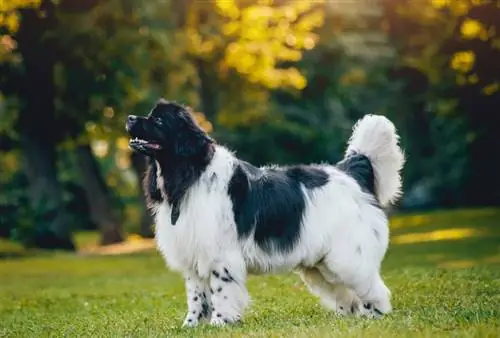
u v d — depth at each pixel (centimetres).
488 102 3684
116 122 3184
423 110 4841
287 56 3278
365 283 1017
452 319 911
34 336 1087
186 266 1013
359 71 4262
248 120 3759
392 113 4984
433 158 5112
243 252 988
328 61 4216
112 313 1300
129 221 5288
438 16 3173
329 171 1043
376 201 1050
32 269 2486
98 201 3669
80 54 2911
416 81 4497
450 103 3778
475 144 4759
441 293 1270
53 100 3111
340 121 4738
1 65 2978
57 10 2847
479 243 2630
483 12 2578
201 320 1030
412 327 862
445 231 3259
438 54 3189
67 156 4822
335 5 3919
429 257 2248
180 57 3175
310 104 4697
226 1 3066
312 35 3309
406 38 3966
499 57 2894
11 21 2684
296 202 1002
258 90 3525
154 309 1320
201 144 982
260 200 991
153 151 980
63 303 1541
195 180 980
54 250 3225
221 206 976
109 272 2309
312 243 1003
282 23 3216
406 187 5203
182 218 983
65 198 4903
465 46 2978
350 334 820
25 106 3131
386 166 1064
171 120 980
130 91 3086
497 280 1409
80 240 4369
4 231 3944
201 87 3588
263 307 1221
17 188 4316
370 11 3991
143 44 2953
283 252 999
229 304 984
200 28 3234
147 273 2211
